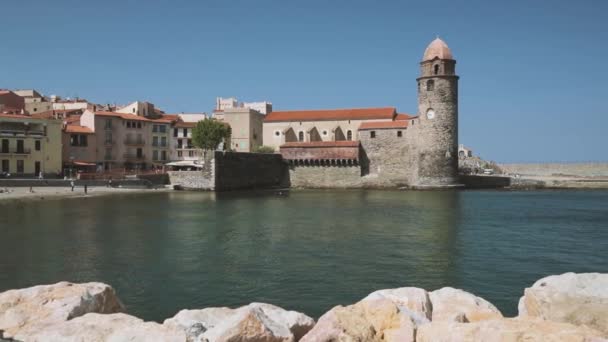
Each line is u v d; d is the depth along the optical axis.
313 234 30.19
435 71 80.19
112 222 35.28
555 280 9.06
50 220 35.75
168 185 75.62
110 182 70.31
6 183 61.78
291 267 20.92
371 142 87.88
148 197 59.97
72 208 44.75
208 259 22.53
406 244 26.62
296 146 91.62
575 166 117.81
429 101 80.19
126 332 7.88
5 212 40.81
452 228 32.94
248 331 7.74
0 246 25.22
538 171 123.00
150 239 27.94
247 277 19.19
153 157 97.00
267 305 9.77
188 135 103.25
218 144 94.19
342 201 56.69
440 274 19.77
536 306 8.53
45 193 57.66
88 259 22.31
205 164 75.25
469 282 18.56
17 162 71.38
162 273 19.78
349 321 8.12
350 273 19.86
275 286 17.89
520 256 23.45
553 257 23.23
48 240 27.09
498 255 23.66
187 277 19.16
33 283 18.08
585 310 7.97
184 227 33.12
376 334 8.05
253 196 65.31
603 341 6.45
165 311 15.08
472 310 9.32
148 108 105.25
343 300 16.16
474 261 22.25
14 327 8.36
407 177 85.06
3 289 17.25
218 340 7.60
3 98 98.94
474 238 28.64
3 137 69.75
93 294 9.64
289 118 102.31
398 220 37.53
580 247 25.83
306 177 91.31
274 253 24.02
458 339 7.14
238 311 9.20
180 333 7.90
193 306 15.53
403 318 8.13
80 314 9.03
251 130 107.19
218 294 16.84
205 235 29.61
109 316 8.65
